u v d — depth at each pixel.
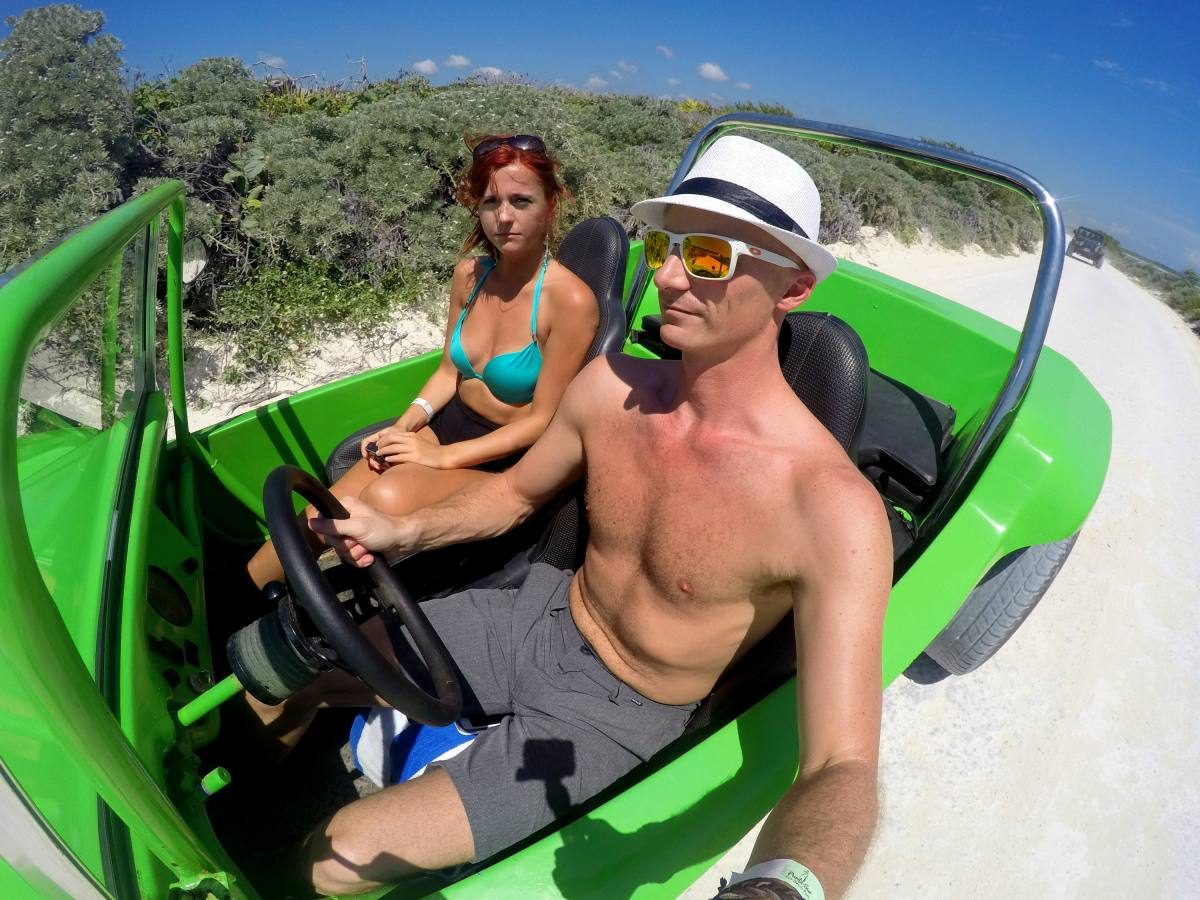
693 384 0.95
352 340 3.38
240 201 3.54
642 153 5.56
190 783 0.87
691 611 0.99
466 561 1.50
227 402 2.98
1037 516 1.35
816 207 0.88
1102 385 4.82
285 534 0.89
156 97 4.34
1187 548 2.88
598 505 1.10
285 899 0.95
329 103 5.47
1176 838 1.65
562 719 1.09
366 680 0.87
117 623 0.86
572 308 1.46
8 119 3.17
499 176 1.36
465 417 1.66
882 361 1.94
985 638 1.71
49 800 0.65
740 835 0.93
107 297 0.97
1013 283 7.90
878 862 1.52
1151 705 2.02
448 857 0.96
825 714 0.80
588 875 0.85
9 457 0.51
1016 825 1.63
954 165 1.41
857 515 0.84
